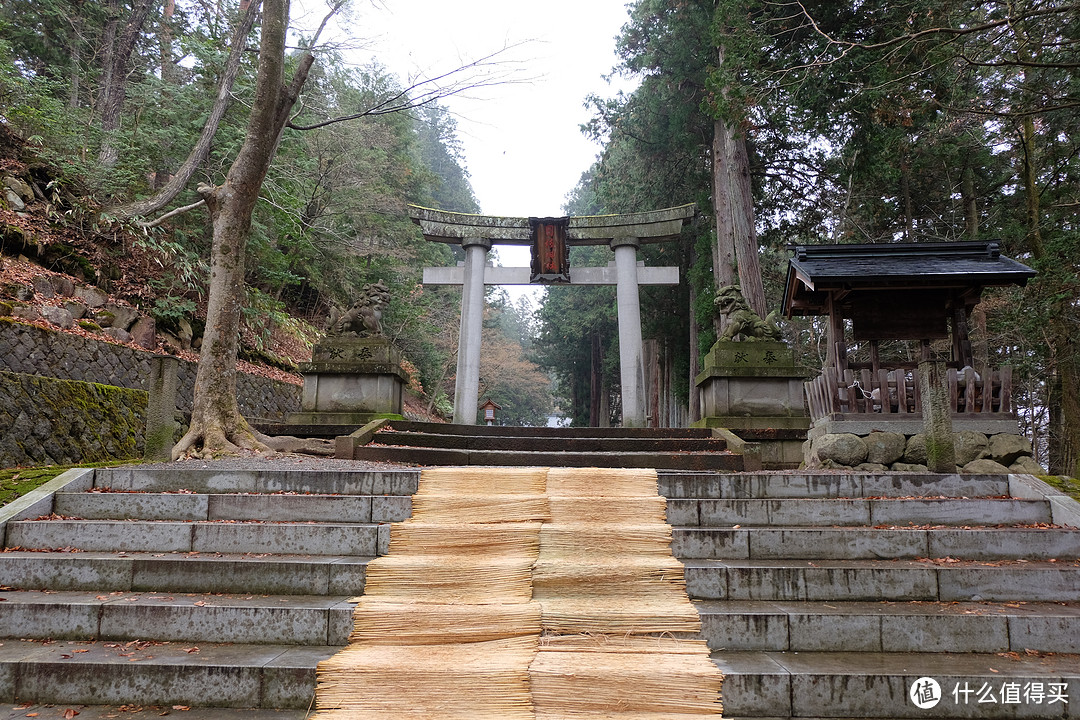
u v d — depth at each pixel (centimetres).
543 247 1428
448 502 511
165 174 1498
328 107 1702
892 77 1046
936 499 533
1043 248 1335
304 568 431
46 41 1614
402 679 330
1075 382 1392
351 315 993
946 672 344
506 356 3512
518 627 378
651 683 327
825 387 779
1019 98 1177
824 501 526
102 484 575
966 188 1805
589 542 462
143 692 344
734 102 1223
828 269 779
